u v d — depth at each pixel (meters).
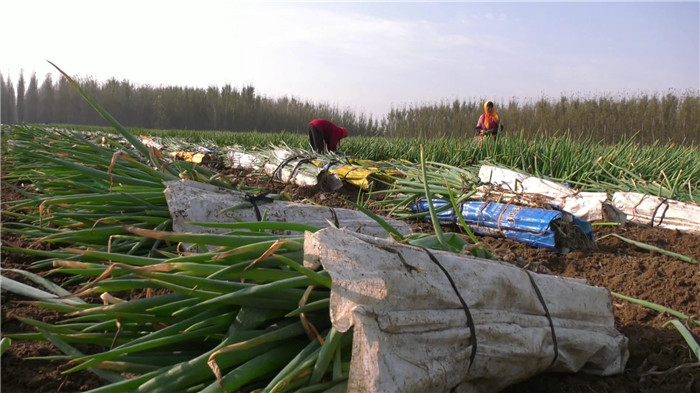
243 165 10.51
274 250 2.05
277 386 1.81
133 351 1.98
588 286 2.69
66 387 2.37
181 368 1.95
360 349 1.79
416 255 2.14
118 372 2.26
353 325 1.81
